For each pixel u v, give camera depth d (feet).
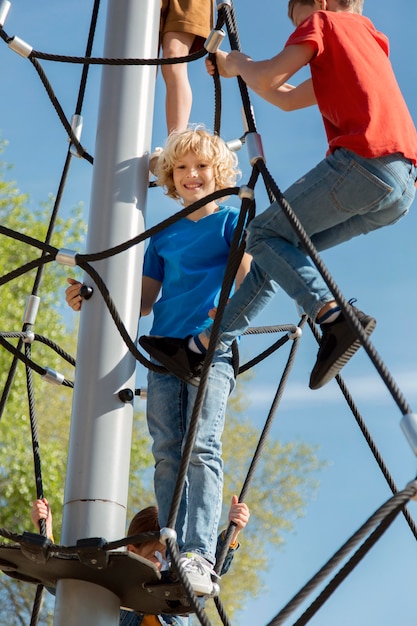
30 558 9.57
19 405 35.86
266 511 45.09
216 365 11.56
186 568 10.29
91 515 10.41
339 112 10.41
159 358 11.21
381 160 10.08
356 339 9.47
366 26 11.04
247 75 10.68
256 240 10.39
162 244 12.84
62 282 39.09
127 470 10.82
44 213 39.99
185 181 12.57
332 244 10.82
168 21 14.85
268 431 12.41
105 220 11.78
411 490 7.80
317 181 10.14
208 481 11.09
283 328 12.98
